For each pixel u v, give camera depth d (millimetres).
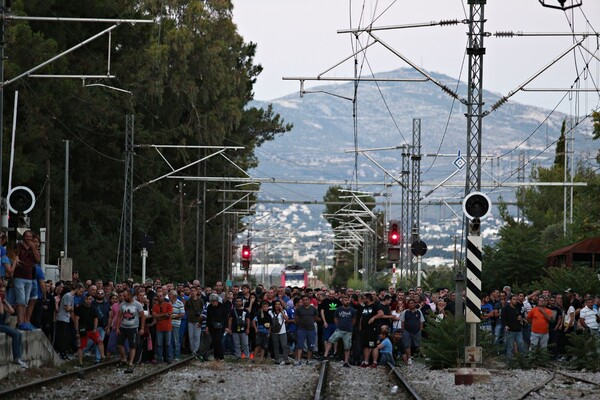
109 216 96688
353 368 46469
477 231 41188
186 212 127938
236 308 49625
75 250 91875
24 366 37000
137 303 43625
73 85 83250
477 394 34562
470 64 45781
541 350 47625
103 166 95438
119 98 94625
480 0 45500
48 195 79750
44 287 40031
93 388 33938
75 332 46844
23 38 75438
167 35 103125
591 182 93125
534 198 147000
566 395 34281
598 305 48938
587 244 71438
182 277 111438
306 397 32531
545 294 48094
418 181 80062
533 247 78312
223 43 108188
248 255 105500
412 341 49344
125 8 95938
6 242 37250
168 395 32031
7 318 37375
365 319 47375
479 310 41000
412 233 79500
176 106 107438
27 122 78500
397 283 94812
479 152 45438
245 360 49312
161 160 108875
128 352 45781
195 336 48969
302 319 48156
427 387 37031
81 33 90500
